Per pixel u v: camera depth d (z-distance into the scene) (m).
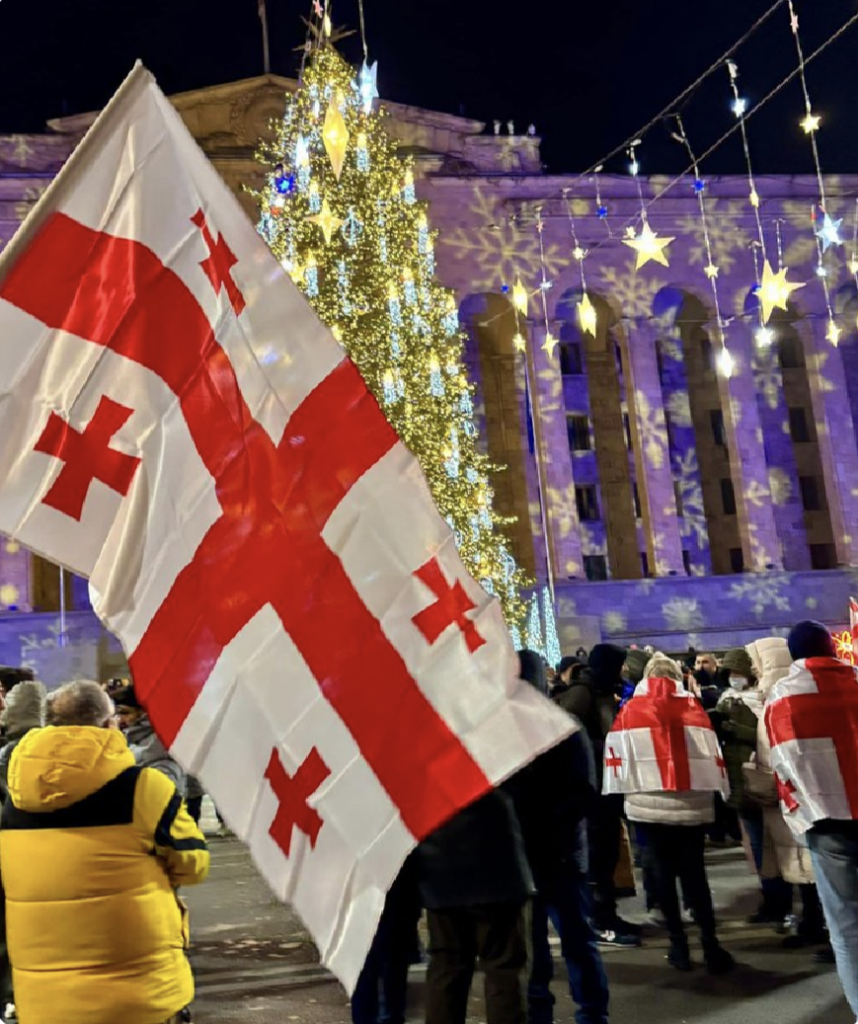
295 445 2.70
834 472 40.50
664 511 38.97
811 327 41.03
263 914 9.38
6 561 34.41
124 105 2.85
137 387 2.83
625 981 6.79
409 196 24.31
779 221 40.25
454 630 2.57
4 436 2.84
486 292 38.31
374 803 2.54
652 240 11.09
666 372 42.72
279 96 36.69
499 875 4.08
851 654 10.40
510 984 4.05
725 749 8.43
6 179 35.44
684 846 6.96
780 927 8.03
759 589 38.91
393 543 2.63
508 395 41.00
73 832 3.21
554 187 38.97
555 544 38.00
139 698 2.75
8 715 5.59
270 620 2.67
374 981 5.09
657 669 7.14
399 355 22.69
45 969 3.16
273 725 2.65
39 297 2.85
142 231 2.83
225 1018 6.31
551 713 2.47
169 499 2.79
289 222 22.70
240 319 2.76
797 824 5.43
